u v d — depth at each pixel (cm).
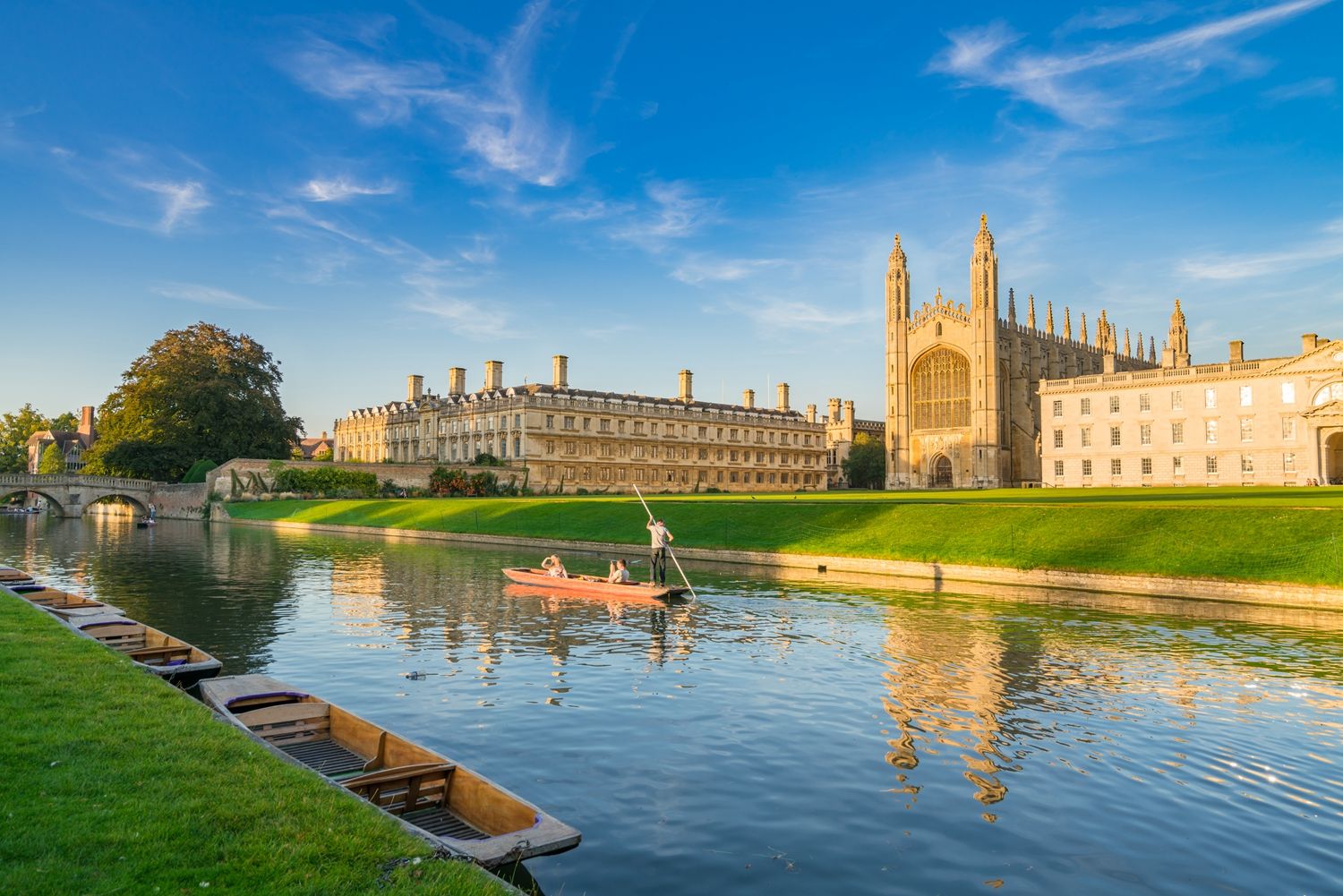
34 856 716
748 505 5334
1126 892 957
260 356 10806
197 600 3038
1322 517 3228
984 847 1062
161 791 869
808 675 1917
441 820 959
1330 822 1147
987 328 11431
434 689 1783
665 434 12562
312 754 1201
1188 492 5991
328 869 715
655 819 1130
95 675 1341
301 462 9556
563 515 5816
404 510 7156
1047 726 1548
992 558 3625
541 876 967
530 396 11062
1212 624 2550
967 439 11681
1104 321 14650
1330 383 7475
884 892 945
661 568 3319
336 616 2688
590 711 1627
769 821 1129
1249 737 1493
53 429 18475
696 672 1942
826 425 17362
